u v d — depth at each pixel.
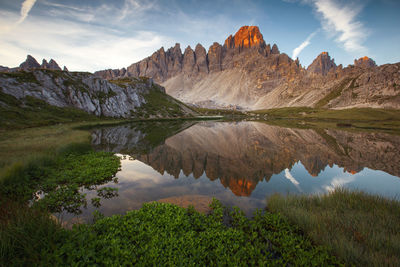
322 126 81.50
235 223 9.68
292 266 6.71
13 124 41.44
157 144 35.69
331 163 24.08
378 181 17.86
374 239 7.56
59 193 12.60
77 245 6.93
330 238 7.87
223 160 24.86
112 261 6.46
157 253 6.91
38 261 5.87
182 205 11.71
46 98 65.25
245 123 101.62
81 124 58.91
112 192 13.82
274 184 16.45
